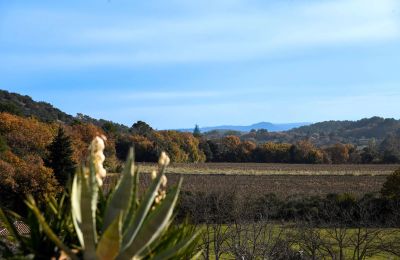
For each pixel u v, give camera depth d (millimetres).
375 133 193750
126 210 4219
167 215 3977
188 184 48812
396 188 34844
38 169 37844
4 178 36875
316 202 33469
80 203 3838
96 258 3885
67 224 4594
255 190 48125
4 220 4414
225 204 27062
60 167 40469
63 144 41250
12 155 44656
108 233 3658
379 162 106375
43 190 37375
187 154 97375
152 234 3965
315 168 84812
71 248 4449
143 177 23719
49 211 4730
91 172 4078
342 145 110375
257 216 28391
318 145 171875
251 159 106938
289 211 32188
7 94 100000
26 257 4121
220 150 107812
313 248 20547
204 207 25359
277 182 59250
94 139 4727
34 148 53562
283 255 20984
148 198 4383
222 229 25953
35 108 99375
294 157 105375
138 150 76375
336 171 76812
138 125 105625
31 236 4367
